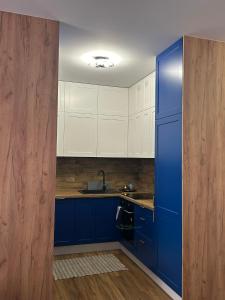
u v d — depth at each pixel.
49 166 2.27
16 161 2.19
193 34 2.58
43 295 2.21
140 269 3.52
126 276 3.32
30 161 2.22
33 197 2.22
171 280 2.75
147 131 3.72
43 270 2.22
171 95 2.81
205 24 2.38
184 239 2.56
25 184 2.21
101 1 2.04
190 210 2.59
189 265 2.56
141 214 3.51
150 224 3.26
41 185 2.24
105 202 4.20
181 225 2.59
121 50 2.95
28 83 2.25
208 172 2.66
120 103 4.46
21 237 2.18
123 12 2.19
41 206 2.24
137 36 2.62
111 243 4.28
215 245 2.65
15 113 2.21
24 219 2.19
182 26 2.42
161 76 3.02
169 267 2.80
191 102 2.63
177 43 2.71
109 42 2.75
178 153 2.67
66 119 4.19
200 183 2.63
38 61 2.28
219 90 2.74
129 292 2.94
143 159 4.71
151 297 2.83
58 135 4.14
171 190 2.79
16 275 2.16
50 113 2.29
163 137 2.98
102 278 3.27
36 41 2.29
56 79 2.32
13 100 2.21
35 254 2.21
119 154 4.44
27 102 2.24
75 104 4.23
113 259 3.85
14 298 2.14
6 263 2.14
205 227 2.63
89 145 4.29
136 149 4.12
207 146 2.67
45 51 2.30
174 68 2.76
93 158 4.71
